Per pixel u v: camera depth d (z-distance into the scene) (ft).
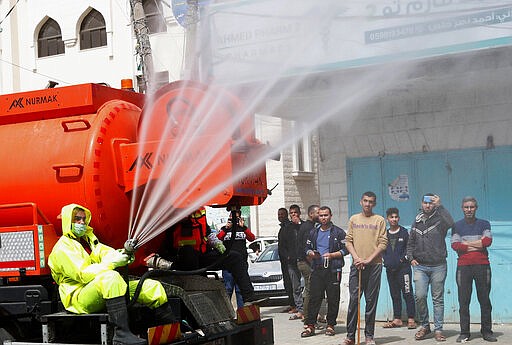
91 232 22.95
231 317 24.90
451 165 38.93
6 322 23.89
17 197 24.25
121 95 25.76
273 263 54.39
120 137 24.21
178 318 22.86
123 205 23.95
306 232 39.29
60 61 89.61
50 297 23.13
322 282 36.58
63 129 24.22
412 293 37.73
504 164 37.55
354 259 33.60
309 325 37.06
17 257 23.26
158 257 25.12
